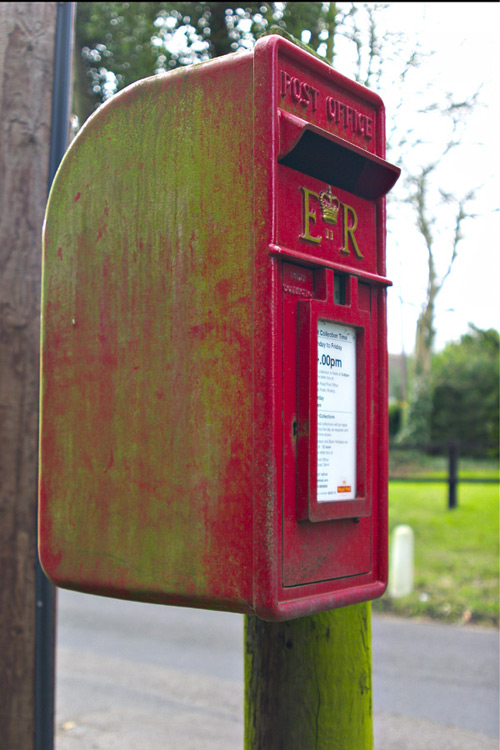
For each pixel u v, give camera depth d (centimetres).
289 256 148
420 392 1989
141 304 165
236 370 149
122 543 166
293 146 145
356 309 165
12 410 282
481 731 487
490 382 2128
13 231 284
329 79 166
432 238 1560
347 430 165
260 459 144
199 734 489
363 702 186
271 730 184
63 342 179
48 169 287
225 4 383
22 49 286
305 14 391
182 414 157
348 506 160
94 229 174
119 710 534
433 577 883
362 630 188
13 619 276
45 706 275
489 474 1667
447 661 638
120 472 167
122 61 402
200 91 158
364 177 168
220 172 154
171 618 835
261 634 187
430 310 1797
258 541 144
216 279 153
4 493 280
